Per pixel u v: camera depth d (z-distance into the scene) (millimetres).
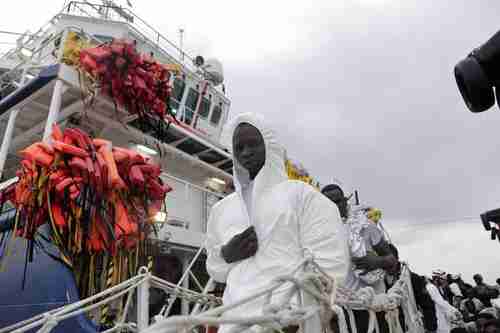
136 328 2617
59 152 4668
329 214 2260
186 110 15461
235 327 1596
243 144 2479
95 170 4715
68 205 4555
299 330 1785
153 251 5547
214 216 2709
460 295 12406
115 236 4707
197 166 12961
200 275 10461
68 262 4484
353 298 2867
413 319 4820
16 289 4934
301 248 2223
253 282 2137
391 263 4309
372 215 5996
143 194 5320
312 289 1906
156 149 11039
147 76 8172
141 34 14992
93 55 7551
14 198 5387
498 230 4426
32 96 7918
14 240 5418
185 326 1223
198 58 17422
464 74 2379
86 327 4270
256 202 2354
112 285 4566
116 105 7875
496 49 2303
